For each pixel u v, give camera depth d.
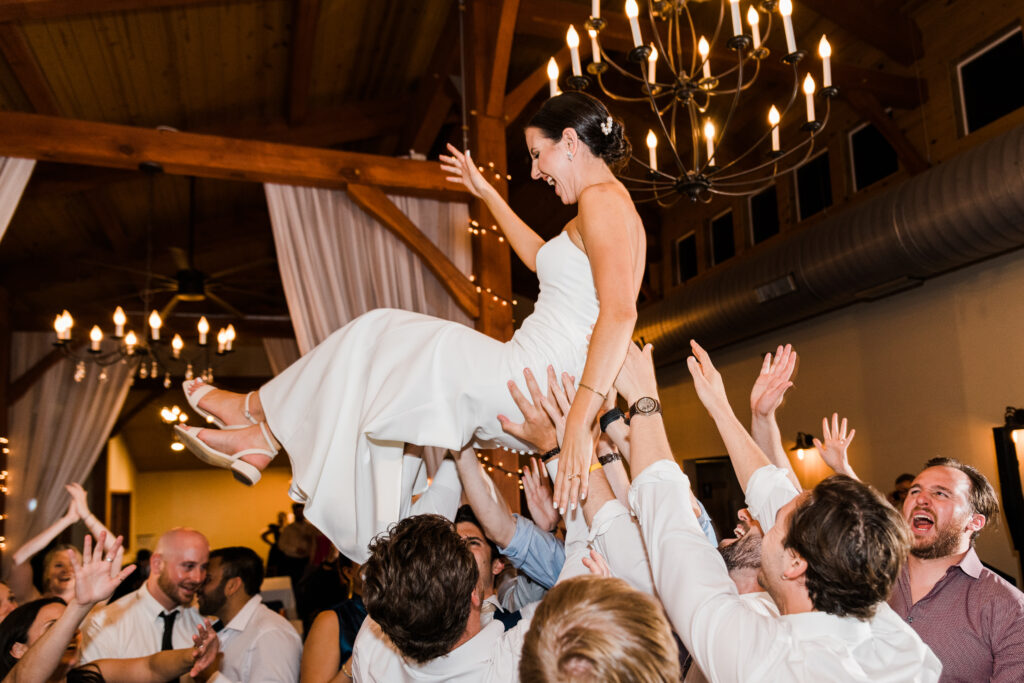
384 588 1.40
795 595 1.25
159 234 8.60
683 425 9.02
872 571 1.16
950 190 4.78
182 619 2.84
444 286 5.22
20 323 8.64
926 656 1.30
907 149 6.19
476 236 5.38
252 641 2.64
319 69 6.91
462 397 1.76
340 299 5.17
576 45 3.18
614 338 1.53
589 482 1.60
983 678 2.00
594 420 1.56
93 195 7.21
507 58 5.18
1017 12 5.50
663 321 7.70
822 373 7.12
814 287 5.96
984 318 5.62
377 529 1.76
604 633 0.99
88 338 8.79
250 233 8.93
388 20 6.51
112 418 8.70
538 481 2.29
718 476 8.82
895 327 6.36
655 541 1.35
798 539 1.21
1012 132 4.53
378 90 7.60
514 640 1.49
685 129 7.79
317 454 1.82
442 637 1.41
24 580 4.52
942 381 5.93
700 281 7.42
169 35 5.65
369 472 1.81
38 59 5.30
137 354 6.71
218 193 8.19
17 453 8.34
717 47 6.23
